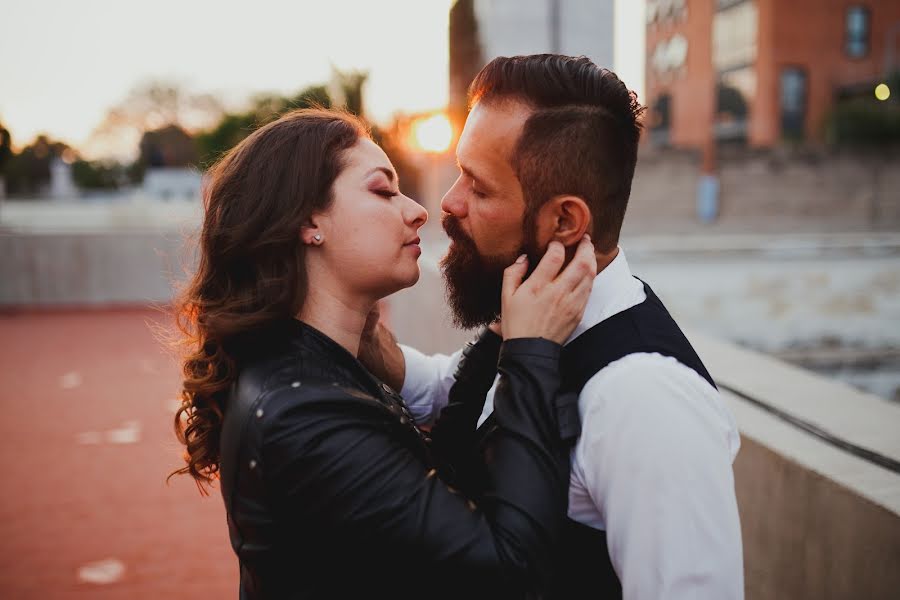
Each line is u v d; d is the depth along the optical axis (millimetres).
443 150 9969
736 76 29359
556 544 951
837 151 21219
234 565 3287
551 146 1033
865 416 1748
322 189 1057
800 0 27656
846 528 1328
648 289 1178
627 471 931
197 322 1094
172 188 27188
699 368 1027
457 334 3406
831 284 7695
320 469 910
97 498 4004
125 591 3057
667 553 907
